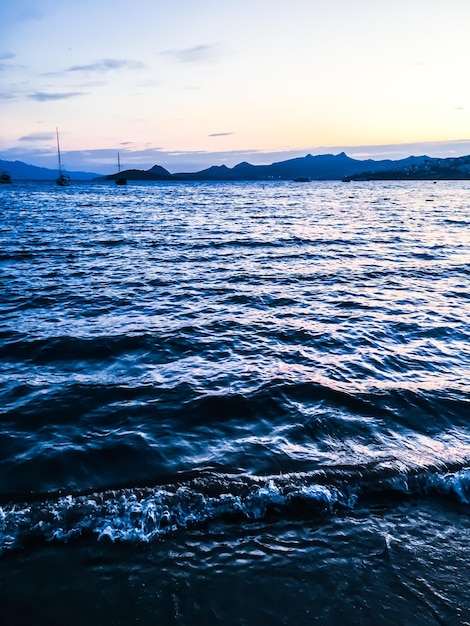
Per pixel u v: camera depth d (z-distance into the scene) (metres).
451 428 5.90
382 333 9.80
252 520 4.14
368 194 103.50
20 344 8.74
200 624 3.14
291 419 6.09
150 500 4.32
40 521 4.02
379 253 21.20
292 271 16.73
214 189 139.75
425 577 3.57
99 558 3.68
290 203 66.75
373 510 4.32
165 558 3.70
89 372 7.62
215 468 4.93
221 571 3.59
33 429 5.73
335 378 7.41
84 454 5.17
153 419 6.05
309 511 4.28
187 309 11.58
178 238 25.84
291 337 9.52
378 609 3.29
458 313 11.39
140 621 3.15
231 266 17.62
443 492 4.59
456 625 3.16
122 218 38.84
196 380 7.31
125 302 12.16
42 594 3.32
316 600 3.35
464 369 7.89
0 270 15.98
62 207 50.81
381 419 6.10
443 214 46.78
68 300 12.23
